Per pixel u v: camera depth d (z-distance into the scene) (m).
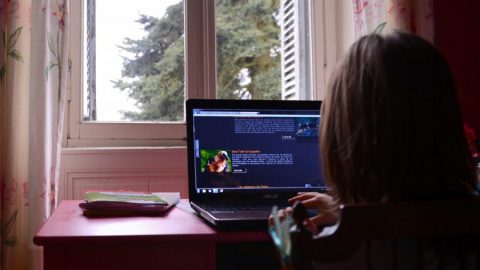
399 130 0.56
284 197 1.15
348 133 0.59
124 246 0.77
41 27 1.31
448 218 0.51
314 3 1.82
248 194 1.14
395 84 0.57
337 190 0.62
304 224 0.55
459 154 0.57
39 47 1.31
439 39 1.68
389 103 0.57
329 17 1.82
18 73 1.29
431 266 0.53
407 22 1.49
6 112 1.28
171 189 1.56
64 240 0.74
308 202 0.85
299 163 1.18
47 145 1.30
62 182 1.49
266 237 0.79
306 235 0.52
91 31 1.64
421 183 0.56
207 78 1.69
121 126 1.62
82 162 1.50
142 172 1.55
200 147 1.14
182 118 1.70
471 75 1.69
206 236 0.78
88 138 1.59
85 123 1.59
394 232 0.51
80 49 1.60
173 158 1.57
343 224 0.51
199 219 0.92
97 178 1.52
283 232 0.51
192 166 1.12
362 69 0.60
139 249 0.78
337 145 0.62
